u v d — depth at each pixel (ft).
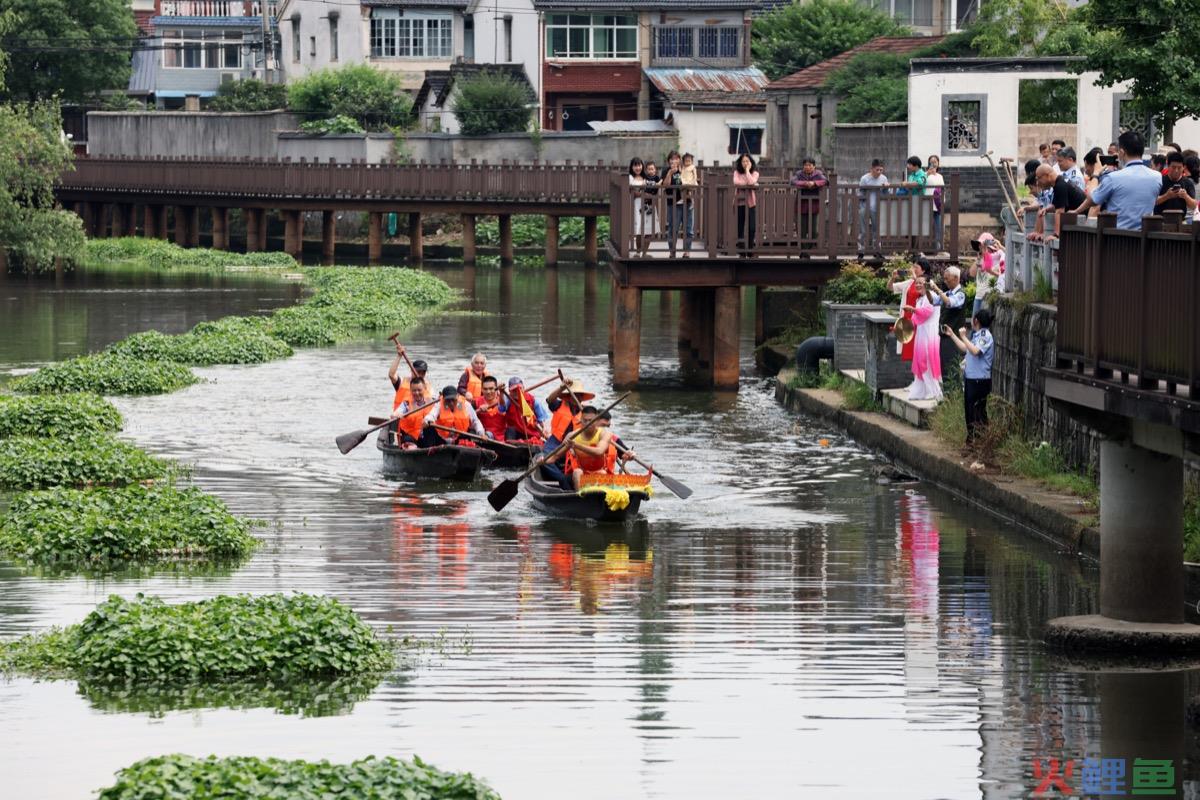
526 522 87.20
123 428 116.37
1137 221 66.18
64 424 112.37
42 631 65.10
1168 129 117.19
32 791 49.14
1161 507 61.93
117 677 59.16
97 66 365.40
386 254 299.58
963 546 80.94
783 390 130.41
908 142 162.71
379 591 71.97
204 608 64.18
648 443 111.55
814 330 148.97
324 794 45.47
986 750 52.80
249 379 142.00
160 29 407.85
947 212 139.95
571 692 57.98
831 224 134.31
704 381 143.54
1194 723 54.70
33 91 365.20
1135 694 57.93
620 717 55.47
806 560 78.28
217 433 114.73
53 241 239.71
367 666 60.34
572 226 305.53
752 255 134.51
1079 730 54.54
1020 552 79.61
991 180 160.15
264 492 94.94
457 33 347.97
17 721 54.85
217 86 408.87
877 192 133.69
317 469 102.17
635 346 136.36
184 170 297.33
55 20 359.66
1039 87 160.25
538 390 138.10
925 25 319.06
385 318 185.88
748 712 56.03
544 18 316.40
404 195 272.72
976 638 64.85
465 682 59.06
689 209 133.49
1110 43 115.75
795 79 273.54
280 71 385.91
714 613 68.59
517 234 307.78
